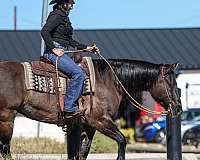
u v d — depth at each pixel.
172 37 51.62
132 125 43.38
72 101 13.56
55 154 21.58
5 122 13.09
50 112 13.55
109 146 24.80
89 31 52.19
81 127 14.27
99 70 14.13
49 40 13.54
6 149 13.20
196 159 20.47
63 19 13.76
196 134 35.31
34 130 36.41
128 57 48.19
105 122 13.90
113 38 51.28
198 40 51.09
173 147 17.39
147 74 14.49
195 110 40.41
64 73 13.71
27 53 47.22
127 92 14.43
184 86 44.81
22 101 13.21
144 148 35.34
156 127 40.09
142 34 52.19
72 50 14.27
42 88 13.36
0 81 13.05
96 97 13.88
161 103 14.87
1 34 50.22
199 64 45.53
